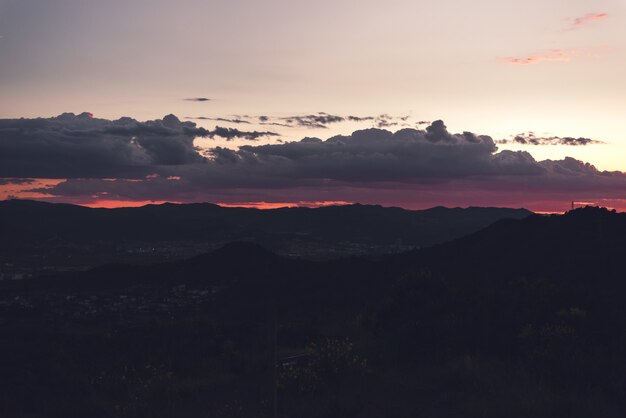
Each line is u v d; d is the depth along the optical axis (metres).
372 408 12.34
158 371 15.22
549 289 18.58
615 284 34.53
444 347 15.89
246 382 14.90
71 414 12.96
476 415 11.45
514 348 15.78
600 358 13.98
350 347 15.55
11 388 14.61
